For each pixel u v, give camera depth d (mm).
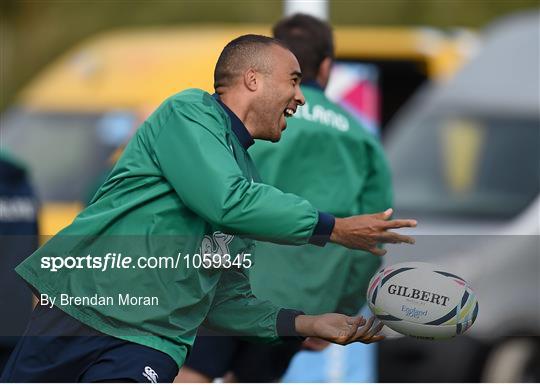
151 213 15711
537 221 27453
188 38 37469
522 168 29781
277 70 16188
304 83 20094
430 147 30875
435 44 39375
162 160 15492
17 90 62156
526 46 32688
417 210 29141
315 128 19656
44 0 62562
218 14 58562
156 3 59844
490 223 27938
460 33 42219
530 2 57312
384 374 22688
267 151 19312
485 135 30781
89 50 37594
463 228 27797
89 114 35312
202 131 15406
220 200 15078
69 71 36969
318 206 19672
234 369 20141
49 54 61625
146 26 59688
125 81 35719
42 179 34125
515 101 31422
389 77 40531
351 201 19984
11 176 23109
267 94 16172
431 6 57344
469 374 24766
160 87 34906
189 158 15312
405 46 38688
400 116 40656
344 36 38594
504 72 32250
